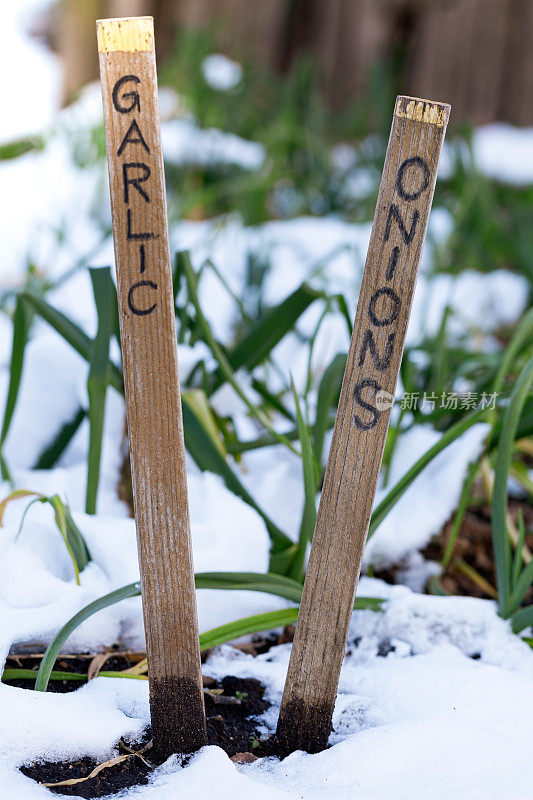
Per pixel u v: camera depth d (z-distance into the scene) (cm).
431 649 79
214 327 144
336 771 66
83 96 237
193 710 67
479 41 284
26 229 182
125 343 64
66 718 67
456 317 156
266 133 233
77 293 150
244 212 185
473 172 168
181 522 65
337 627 67
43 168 215
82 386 97
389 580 91
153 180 63
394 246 63
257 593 81
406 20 287
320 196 228
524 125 286
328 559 66
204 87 235
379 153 224
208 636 75
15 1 438
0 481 92
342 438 65
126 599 77
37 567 76
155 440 65
